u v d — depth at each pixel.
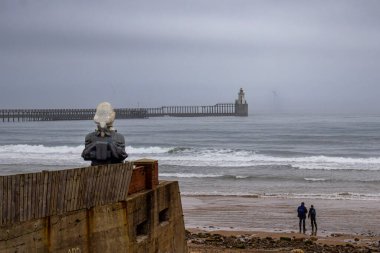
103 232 13.06
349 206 39.28
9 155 76.56
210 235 29.23
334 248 26.39
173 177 54.19
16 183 10.74
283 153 81.69
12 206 10.68
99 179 12.91
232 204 40.09
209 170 59.94
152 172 15.59
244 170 59.91
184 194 44.69
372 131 139.75
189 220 34.44
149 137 124.00
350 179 53.38
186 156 74.62
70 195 12.10
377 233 30.89
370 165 64.31
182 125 198.00
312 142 104.88
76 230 12.28
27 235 11.03
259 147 93.19
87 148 15.08
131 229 14.05
